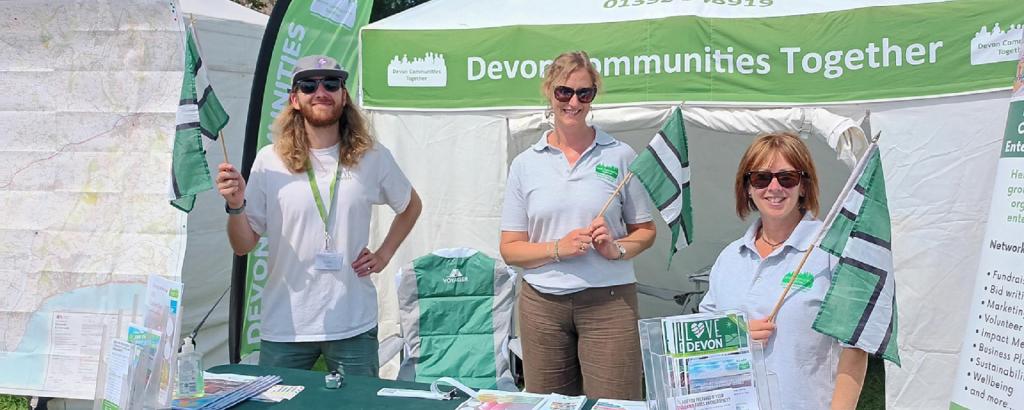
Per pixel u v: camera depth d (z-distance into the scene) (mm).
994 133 4145
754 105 4504
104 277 2480
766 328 2176
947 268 4273
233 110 6309
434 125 5039
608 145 3156
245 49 6402
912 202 4320
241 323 4039
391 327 5234
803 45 4410
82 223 2508
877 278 2094
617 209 3117
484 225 5012
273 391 2488
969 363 2754
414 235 5148
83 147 2521
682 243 3141
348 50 5031
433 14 5340
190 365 2398
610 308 3098
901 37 4250
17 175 2547
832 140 4340
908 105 4285
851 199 2154
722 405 1933
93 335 2469
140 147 2486
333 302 3135
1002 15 4066
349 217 3164
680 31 4539
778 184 2225
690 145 6211
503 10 5137
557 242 3037
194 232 5836
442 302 4352
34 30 2533
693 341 1958
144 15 2473
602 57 4676
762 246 2346
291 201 3117
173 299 2152
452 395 2449
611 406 2328
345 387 2543
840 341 2057
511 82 4855
